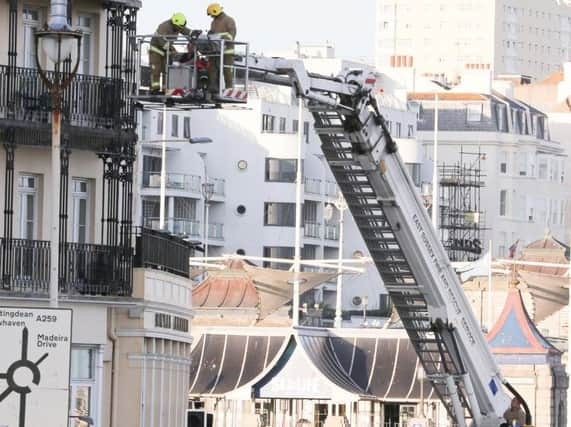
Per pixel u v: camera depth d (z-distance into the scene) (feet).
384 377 604.08
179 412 367.66
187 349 374.02
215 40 281.13
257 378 591.78
